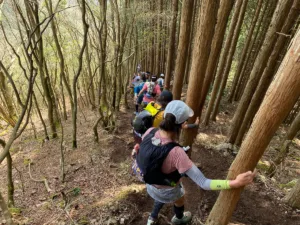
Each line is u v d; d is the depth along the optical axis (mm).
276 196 3189
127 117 6480
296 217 2812
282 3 3430
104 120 5242
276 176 3959
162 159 1719
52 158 4141
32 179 3492
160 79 7383
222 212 1636
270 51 3891
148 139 1859
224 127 6086
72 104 4145
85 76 7355
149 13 5883
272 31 3742
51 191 3184
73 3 4680
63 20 5094
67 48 5734
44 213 2748
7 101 6199
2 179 3701
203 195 3080
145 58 11719
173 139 1851
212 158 4254
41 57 4102
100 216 2652
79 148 4434
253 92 4219
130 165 3752
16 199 3062
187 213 2551
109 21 5324
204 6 2232
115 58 5160
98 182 3326
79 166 3758
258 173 3873
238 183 1443
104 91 5473
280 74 1167
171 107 1925
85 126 5656
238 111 4473
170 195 2020
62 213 2719
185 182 3359
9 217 1354
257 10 6844
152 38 8828
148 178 1841
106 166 3758
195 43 2453
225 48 5273
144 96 5543
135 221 2635
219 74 5492
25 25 3211
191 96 2693
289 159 4922
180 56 3088
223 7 3014
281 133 6410
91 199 2953
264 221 2738
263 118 1267
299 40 1066
